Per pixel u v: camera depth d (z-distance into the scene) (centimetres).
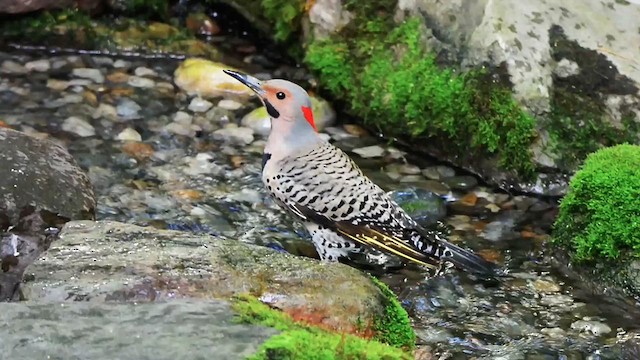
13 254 839
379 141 1278
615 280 959
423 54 1240
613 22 1223
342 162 977
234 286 691
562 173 1163
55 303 580
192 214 1061
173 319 559
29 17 1462
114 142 1204
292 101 970
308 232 1032
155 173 1144
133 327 548
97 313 567
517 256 1025
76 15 1480
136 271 699
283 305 681
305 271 719
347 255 995
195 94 1352
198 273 699
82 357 512
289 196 970
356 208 950
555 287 970
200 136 1244
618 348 835
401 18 1277
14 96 1299
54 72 1388
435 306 924
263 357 517
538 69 1174
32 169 893
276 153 984
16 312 564
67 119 1245
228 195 1110
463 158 1214
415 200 1102
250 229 1044
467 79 1194
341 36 1333
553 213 1122
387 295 724
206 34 1556
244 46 1530
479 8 1206
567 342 859
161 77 1404
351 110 1316
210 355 515
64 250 728
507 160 1173
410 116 1234
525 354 827
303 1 1416
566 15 1212
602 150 1045
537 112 1165
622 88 1174
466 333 875
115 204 1063
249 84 989
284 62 1486
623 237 955
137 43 1481
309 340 541
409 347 701
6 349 519
